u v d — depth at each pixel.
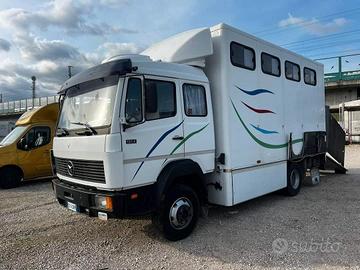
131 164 4.73
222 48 6.05
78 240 5.54
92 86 5.12
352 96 29.38
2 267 4.59
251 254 4.72
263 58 7.19
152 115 4.99
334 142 11.45
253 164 6.75
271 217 6.48
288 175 8.21
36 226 6.41
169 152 5.21
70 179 5.39
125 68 4.63
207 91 5.96
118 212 4.57
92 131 4.86
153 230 5.86
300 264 4.36
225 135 6.06
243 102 6.48
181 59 6.09
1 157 10.70
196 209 5.62
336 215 6.48
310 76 9.34
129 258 4.74
